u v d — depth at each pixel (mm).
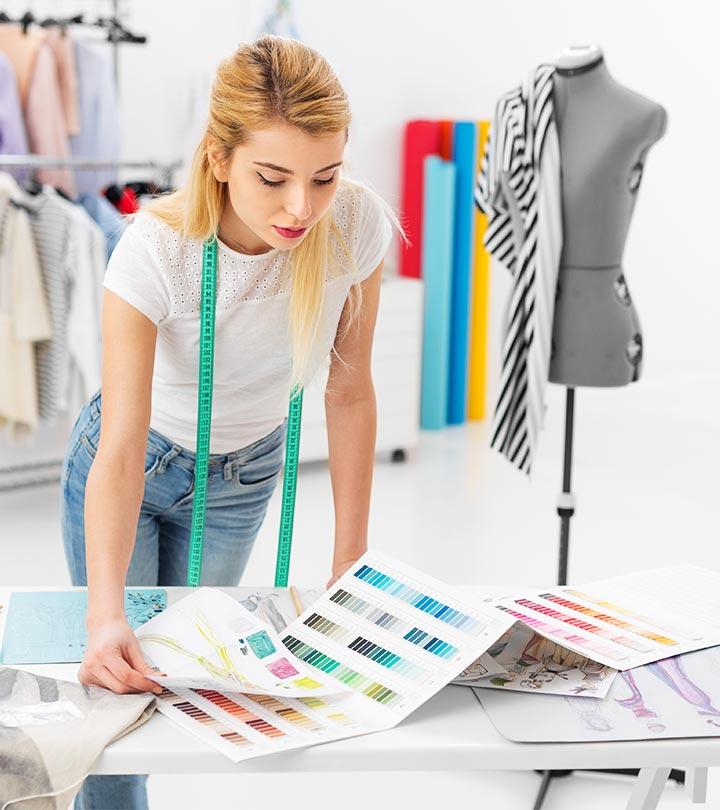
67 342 3791
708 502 4270
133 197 3910
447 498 4219
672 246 5863
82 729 1146
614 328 2535
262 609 1452
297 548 3639
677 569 1595
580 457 4832
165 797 2311
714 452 4961
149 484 1756
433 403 5109
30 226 3721
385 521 3941
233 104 1303
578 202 2475
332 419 1691
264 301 1531
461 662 1267
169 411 1689
